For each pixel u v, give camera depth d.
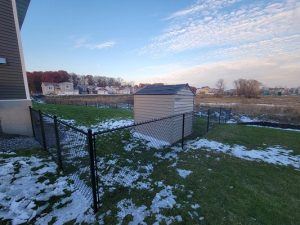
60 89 72.75
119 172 4.17
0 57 6.11
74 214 2.67
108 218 2.62
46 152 5.02
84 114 13.57
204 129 9.36
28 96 6.95
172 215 2.72
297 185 3.77
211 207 2.93
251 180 3.92
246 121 13.42
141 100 7.52
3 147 5.26
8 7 6.25
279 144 6.86
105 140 6.63
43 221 2.50
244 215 2.76
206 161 4.94
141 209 2.85
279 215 2.79
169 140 6.66
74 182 3.54
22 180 3.50
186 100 7.43
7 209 2.69
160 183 3.69
